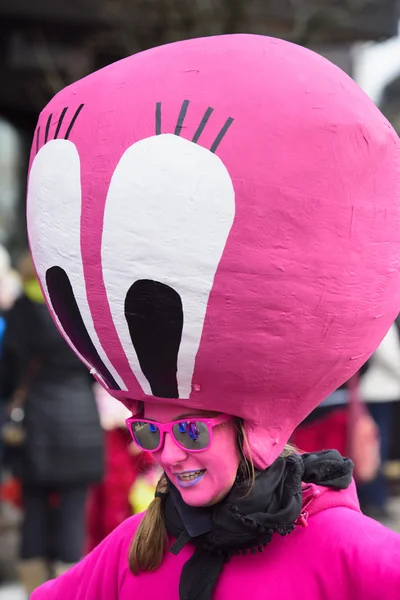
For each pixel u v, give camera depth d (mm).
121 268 1374
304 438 3465
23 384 3807
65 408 3742
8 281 5254
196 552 1590
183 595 1550
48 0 5645
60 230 1438
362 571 1450
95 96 1438
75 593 1773
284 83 1361
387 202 1416
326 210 1346
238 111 1338
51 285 1505
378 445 4785
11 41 6480
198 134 1334
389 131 1428
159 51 1459
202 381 1438
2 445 4402
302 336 1393
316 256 1352
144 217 1342
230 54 1395
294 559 1509
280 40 1458
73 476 3725
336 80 1407
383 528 1517
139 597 1638
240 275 1340
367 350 1504
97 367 1558
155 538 1645
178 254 1339
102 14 5684
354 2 5527
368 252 1396
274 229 1330
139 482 4145
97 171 1384
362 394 4582
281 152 1327
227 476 1524
